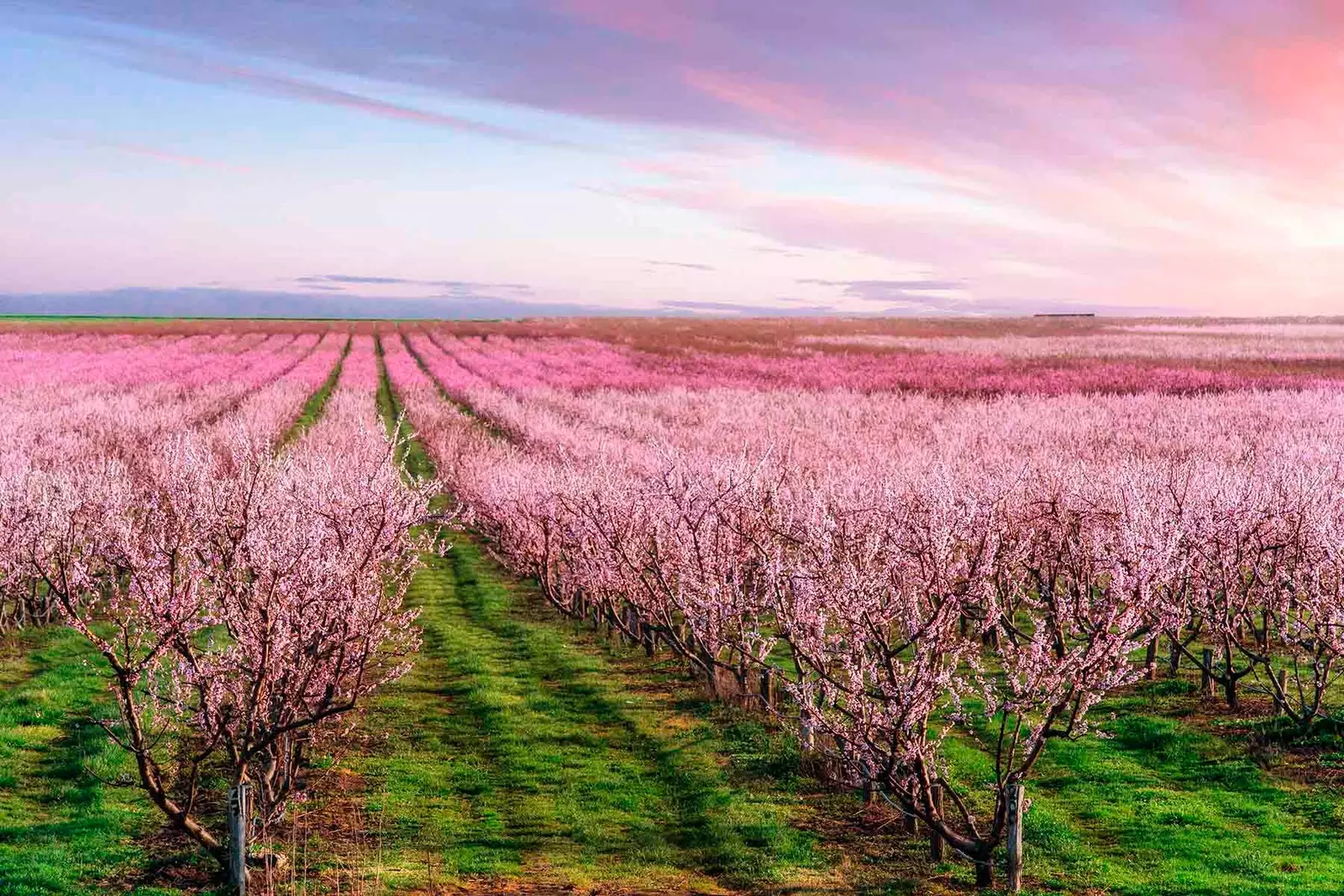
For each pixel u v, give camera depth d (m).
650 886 10.28
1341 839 10.80
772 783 12.72
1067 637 15.32
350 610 10.77
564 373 72.31
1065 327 142.50
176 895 9.80
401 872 10.45
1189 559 13.76
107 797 12.06
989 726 14.46
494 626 20.42
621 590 18.25
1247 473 20.41
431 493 13.51
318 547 10.66
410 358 90.88
